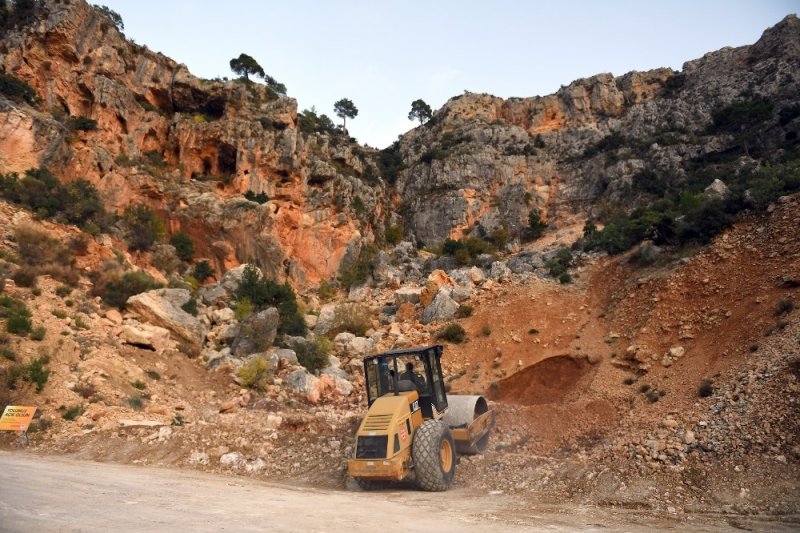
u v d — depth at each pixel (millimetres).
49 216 30453
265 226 45188
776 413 10086
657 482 8758
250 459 12055
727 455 9234
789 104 62562
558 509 7973
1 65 37906
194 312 26656
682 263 23781
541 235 69188
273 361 23328
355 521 6805
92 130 40500
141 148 45625
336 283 50906
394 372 11000
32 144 34281
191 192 43750
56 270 23500
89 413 14695
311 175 54625
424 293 33375
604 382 18297
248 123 50875
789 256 19203
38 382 15203
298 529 6172
